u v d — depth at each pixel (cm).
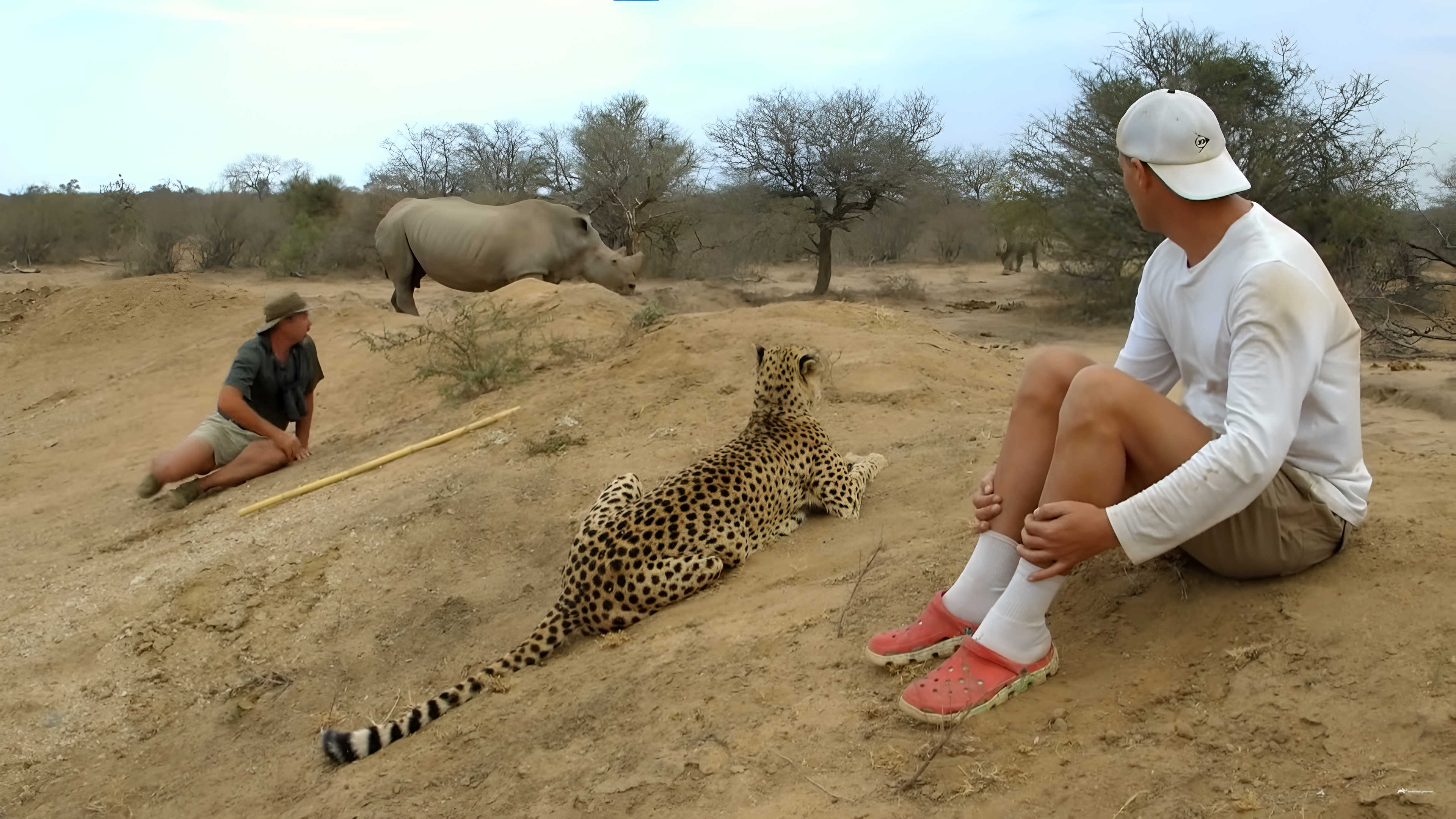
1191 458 235
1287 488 254
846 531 452
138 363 1429
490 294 1289
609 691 344
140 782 427
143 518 780
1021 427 282
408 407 970
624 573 410
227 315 1580
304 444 863
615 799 276
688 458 609
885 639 297
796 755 270
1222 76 1833
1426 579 255
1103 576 318
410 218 1719
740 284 2892
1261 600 269
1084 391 246
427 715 379
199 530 686
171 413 1139
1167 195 251
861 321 954
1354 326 252
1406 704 220
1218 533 259
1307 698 233
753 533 441
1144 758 232
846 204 2659
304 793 366
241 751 428
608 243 3050
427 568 546
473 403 876
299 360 835
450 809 309
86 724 476
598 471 619
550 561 523
